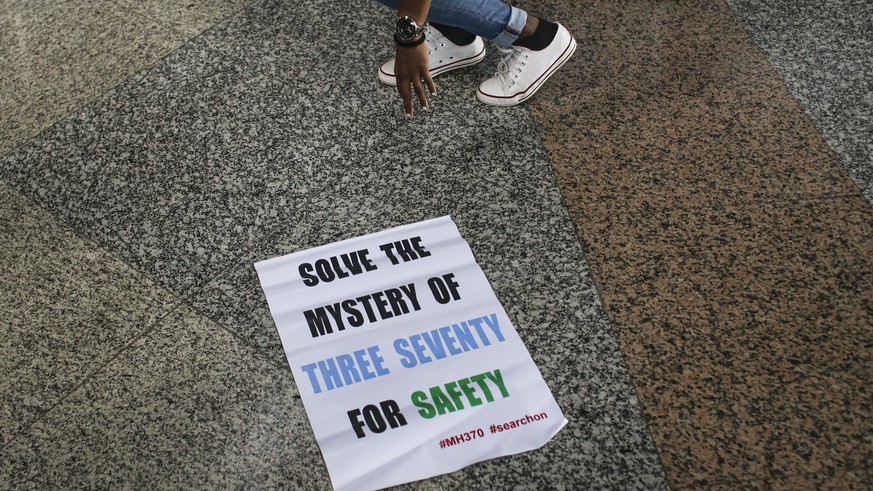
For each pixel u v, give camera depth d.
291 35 2.26
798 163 1.85
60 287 1.73
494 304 1.63
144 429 1.49
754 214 1.76
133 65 2.21
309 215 1.82
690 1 2.29
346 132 1.99
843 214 1.74
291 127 2.02
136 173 1.94
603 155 1.91
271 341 1.60
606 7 2.28
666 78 2.08
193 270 1.74
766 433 1.42
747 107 1.99
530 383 1.51
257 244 1.77
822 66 2.08
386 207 1.83
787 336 1.55
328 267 1.71
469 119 2.01
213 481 1.41
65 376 1.57
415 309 1.63
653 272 1.67
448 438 1.44
